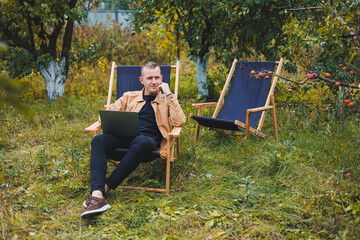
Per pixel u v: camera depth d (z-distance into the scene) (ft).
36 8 18.28
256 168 11.29
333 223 7.95
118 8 50.37
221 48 18.58
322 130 14.30
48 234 8.16
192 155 12.53
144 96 11.43
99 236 8.09
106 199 9.78
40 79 22.58
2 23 18.25
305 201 9.18
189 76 28.25
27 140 14.84
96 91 22.88
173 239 7.89
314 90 16.97
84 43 22.95
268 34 17.57
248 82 15.07
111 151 10.26
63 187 10.47
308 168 10.97
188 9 17.87
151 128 11.05
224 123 12.61
